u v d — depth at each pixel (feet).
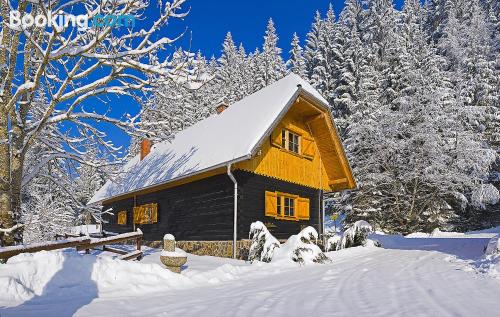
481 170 91.20
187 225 48.32
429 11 195.42
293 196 50.67
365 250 46.21
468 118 101.71
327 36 149.28
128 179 65.46
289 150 50.72
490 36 141.59
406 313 15.03
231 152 41.06
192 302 18.72
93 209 33.91
